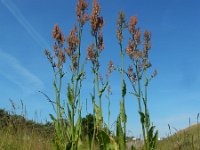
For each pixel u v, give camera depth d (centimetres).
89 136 91
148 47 97
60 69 92
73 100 88
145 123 91
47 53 93
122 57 92
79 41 90
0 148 114
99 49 91
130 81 94
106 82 88
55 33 96
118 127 85
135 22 99
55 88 91
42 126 140
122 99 86
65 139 90
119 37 94
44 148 125
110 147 84
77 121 88
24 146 119
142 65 96
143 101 92
